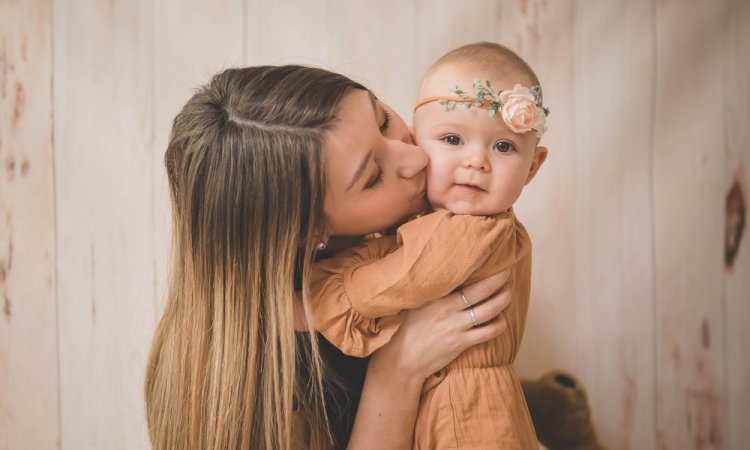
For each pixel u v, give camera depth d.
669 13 1.28
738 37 1.29
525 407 0.93
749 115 1.30
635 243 1.33
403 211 0.87
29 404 1.38
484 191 0.83
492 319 0.89
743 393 1.35
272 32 1.29
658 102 1.30
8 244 1.35
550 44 1.29
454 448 0.85
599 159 1.32
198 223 0.87
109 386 1.38
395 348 0.89
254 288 0.87
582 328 1.36
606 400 1.37
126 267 1.34
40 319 1.37
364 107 0.83
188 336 0.94
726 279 1.33
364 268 0.84
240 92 0.83
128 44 1.30
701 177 1.31
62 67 1.31
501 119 0.81
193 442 0.93
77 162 1.33
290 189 0.81
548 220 1.34
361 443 0.89
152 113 1.31
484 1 1.28
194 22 1.29
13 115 1.32
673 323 1.35
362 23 1.29
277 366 0.87
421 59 1.30
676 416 1.37
